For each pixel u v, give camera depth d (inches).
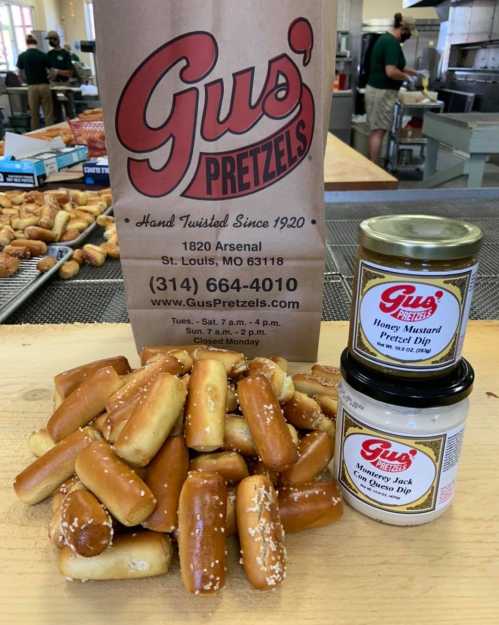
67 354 19.6
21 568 11.6
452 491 12.5
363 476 12.3
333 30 14.2
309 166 15.1
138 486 10.8
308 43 13.6
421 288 10.5
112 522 10.9
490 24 108.2
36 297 24.4
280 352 18.2
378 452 11.8
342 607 10.8
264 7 13.3
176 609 10.8
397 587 11.2
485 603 10.9
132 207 15.9
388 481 12.0
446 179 65.4
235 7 13.3
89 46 104.0
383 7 167.5
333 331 20.8
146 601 11.0
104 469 11.0
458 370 11.6
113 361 15.6
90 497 10.9
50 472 12.6
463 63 123.2
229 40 13.7
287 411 13.8
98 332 21.0
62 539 11.0
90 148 54.3
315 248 16.2
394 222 11.7
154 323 17.8
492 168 104.3
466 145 54.8
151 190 15.6
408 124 119.3
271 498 11.5
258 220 15.9
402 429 11.3
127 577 11.1
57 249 28.6
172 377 12.3
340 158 46.4
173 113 14.5
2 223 31.7
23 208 33.9
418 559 11.8
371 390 11.4
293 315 17.5
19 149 47.1
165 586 11.2
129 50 13.8
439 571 11.6
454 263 10.4
